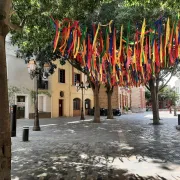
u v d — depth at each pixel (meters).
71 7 8.91
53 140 11.01
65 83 30.70
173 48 5.90
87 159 7.30
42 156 7.73
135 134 12.94
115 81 10.53
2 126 3.74
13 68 24.16
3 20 3.92
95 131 14.57
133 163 6.79
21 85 24.89
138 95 49.19
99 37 6.68
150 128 15.95
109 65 8.83
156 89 19.55
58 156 7.72
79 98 32.94
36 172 6.00
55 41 5.95
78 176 5.67
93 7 9.12
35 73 15.04
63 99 30.53
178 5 8.04
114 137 11.89
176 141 10.41
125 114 38.03
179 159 7.18
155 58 6.20
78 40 6.21
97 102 21.45
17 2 7.99
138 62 6.52
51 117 28.25
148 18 11.10
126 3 9.43
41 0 8.27
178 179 5.36
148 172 5.92
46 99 27.73
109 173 5.88
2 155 3.68
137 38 6.48
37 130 14.91
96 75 9.82
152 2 8.42
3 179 3.64
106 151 8.45
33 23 8.70
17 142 10.44
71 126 17.78
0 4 3.92
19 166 6.55
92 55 6.84
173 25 5.83
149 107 62.38
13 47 24.14
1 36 3.90
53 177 5.61
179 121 17.28
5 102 3.83
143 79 10.83
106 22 12.30
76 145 9.67
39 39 9.80
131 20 11.20
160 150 8.49
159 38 6.05
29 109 25.61
